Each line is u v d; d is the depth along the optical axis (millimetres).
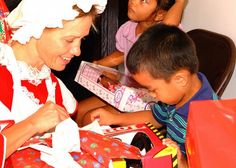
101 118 1241
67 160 826
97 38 2053
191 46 1013
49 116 881
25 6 900
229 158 636
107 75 1380
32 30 912
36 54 980
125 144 898
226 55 1294
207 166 629
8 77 939
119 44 1732
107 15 2020
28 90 990
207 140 662
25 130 860
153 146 887
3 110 915
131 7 1498
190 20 1771
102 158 834
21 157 870
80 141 878
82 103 1608
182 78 993
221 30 1566
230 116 694
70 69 2016
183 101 1082
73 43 925
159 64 976
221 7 1533
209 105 711
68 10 854
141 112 1288
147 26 1564
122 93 1319
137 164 854
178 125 1114
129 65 1043
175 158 850
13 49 992
